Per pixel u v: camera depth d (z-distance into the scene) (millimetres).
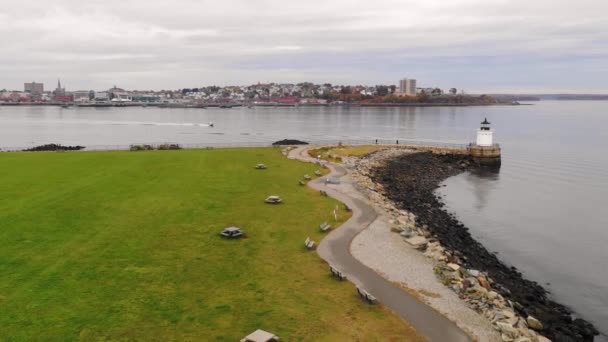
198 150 92125
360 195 57781
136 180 61500
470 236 53938
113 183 59156
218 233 41781
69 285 30688
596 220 61875
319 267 34875
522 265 46344
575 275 44125
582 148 137000
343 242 40438
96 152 86625
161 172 67625
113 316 27109
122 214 46250
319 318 27391
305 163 79812
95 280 31594
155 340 24906
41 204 48250
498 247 51406
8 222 42375
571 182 86500
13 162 72500
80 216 45031
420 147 112250
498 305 30109
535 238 54625
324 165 79000
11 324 25812
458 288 31797
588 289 41031
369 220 47000
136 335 25281
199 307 28531
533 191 78812
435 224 54594
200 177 64875
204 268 34250
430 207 64750
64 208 47250
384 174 83000
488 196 75062
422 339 25391
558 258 48406
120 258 35469
